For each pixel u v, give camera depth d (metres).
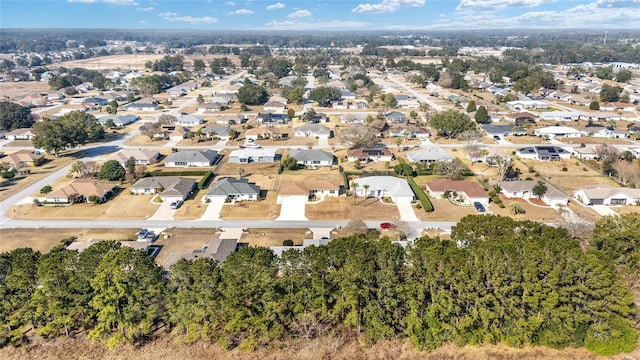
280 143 130.25
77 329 49.62
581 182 97.06
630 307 44.75
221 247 64.19
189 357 46.09
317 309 46.75
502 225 55.06
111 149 124.94
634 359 44.78
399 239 70.31
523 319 45.06
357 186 88.50
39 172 104.62
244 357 46.09
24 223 76.69
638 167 99.88
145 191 90.00
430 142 130.12
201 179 98.44
